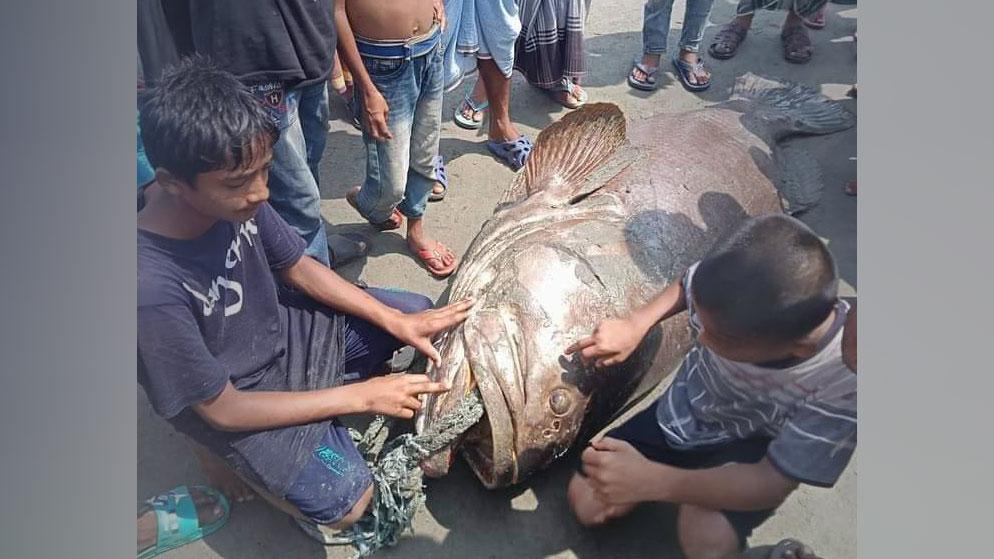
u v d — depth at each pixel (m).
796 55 2.44
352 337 2.18
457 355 2.01
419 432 1.98
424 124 2.34
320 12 1.95
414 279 2.56
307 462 1.89
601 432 2.15
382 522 1.95
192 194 1.74
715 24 2.54
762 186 2.33
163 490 2.04
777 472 1.83
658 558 1.93
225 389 1.86
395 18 2.05
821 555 1.82
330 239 2.60
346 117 3.01
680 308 1.89
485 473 2.01
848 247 2.03
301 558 1.98
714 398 1.87
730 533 1.88
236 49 1.87
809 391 1.76
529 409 1.97
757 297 1.73
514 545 1.98
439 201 2.75
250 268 1.91
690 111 2.54
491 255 2.24
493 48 2.55
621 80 2.77
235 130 1.71
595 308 2.08
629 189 2.37
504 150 2.84
